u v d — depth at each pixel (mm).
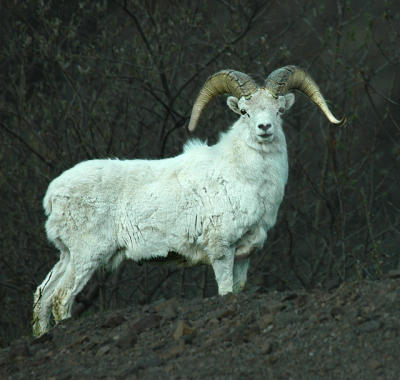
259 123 25719
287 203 45656
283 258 47250
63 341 22828
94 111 41906
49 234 27266
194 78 43312
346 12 47188
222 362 18750
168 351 19984
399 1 50062
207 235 26641
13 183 43531
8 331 44344
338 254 45000
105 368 19812
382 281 22062
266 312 21281
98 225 26844
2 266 44125
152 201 26797
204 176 26766
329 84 44812
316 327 19672
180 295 43281
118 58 42625
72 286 26891
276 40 47781
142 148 44312
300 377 17609
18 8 42469
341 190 40875
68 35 40438
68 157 42000
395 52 43656
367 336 18781
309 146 48469
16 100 44000
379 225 45781
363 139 47250
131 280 45094
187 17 41938
